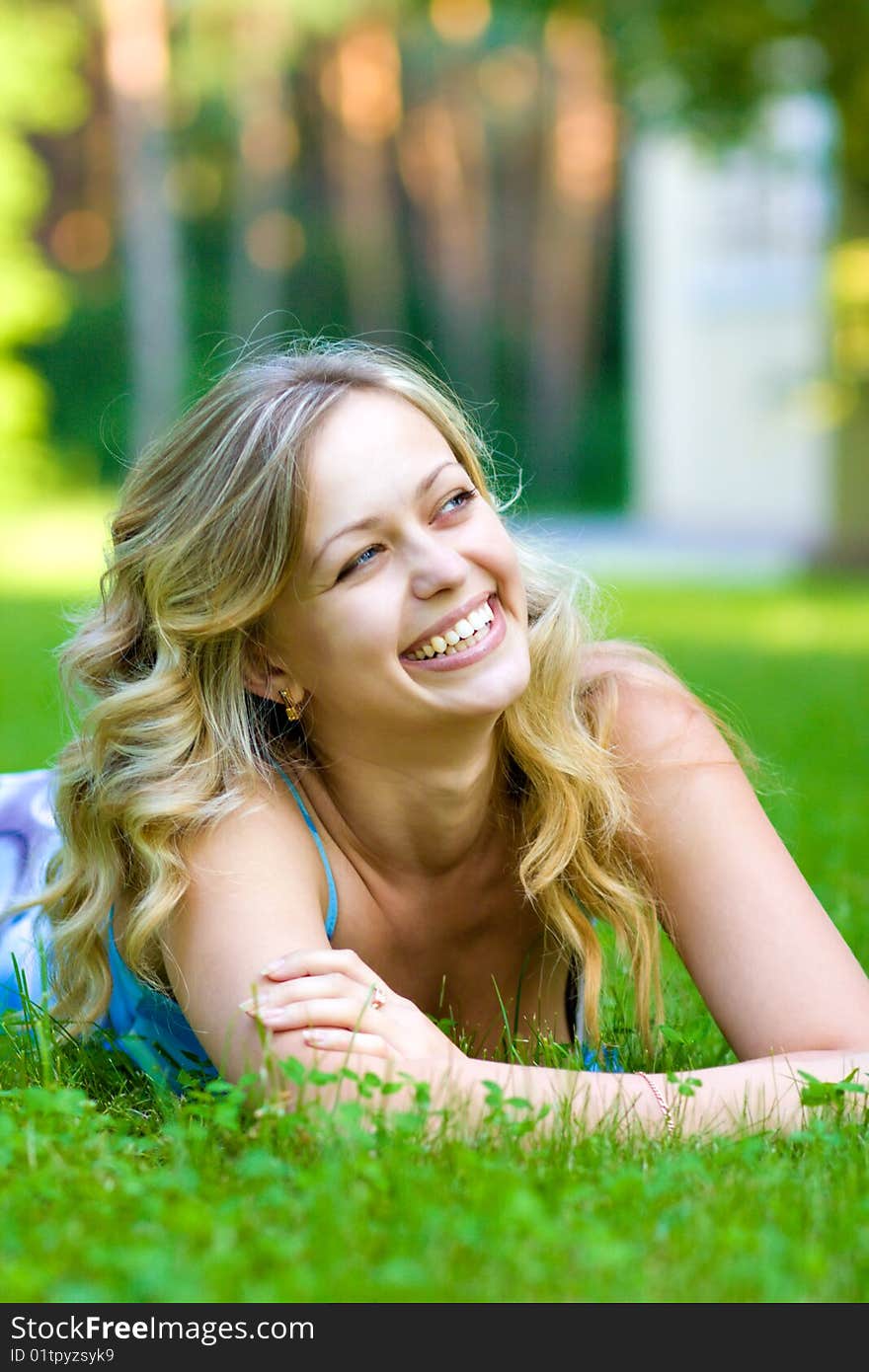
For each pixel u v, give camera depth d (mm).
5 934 6016
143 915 4547
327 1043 4148
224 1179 3662
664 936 6797
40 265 42219
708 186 33969
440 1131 3848
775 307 32625
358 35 50375
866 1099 4137
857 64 23234
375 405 4602
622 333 56344
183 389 45750
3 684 14492
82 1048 5004
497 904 5199
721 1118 4242
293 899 4602
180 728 4719
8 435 40844
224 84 47656
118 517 4887
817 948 4730
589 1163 3799
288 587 4570
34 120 41312
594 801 4996
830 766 10594
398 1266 2965
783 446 33156
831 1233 3320
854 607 21500
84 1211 3385
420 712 4590
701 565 28141
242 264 50969
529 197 58938
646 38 23672
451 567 4473
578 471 50375
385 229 54719
